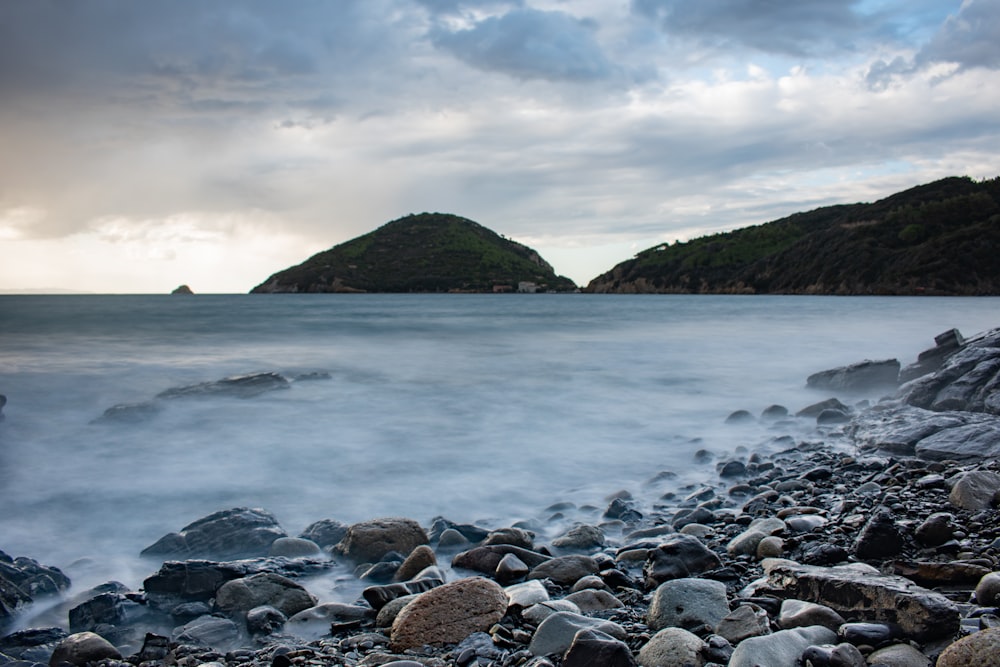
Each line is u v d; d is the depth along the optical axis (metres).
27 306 84.38
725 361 23.84
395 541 6.61
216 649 4.64
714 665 3.77
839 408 14.10
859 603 4.20
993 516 6.24
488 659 4.12
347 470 10.18
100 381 19.23
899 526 6.08
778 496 8.03
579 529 6.89
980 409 11.63
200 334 36.12
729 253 167.12
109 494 9.01
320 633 4.88
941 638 3.77
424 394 17.08
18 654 4.75
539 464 10.52
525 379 19.66
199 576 5.70
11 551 7.06
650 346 29.05
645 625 4.55
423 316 58.97
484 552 6.17
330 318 54.19
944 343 16.33
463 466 10.41
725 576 5.39
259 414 14.46
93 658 4.52
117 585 5.96
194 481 9.62
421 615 4.57
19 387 18.08
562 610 4.65
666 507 8.22
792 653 3.71
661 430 13.08
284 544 6.62
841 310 60.03
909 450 9.95
